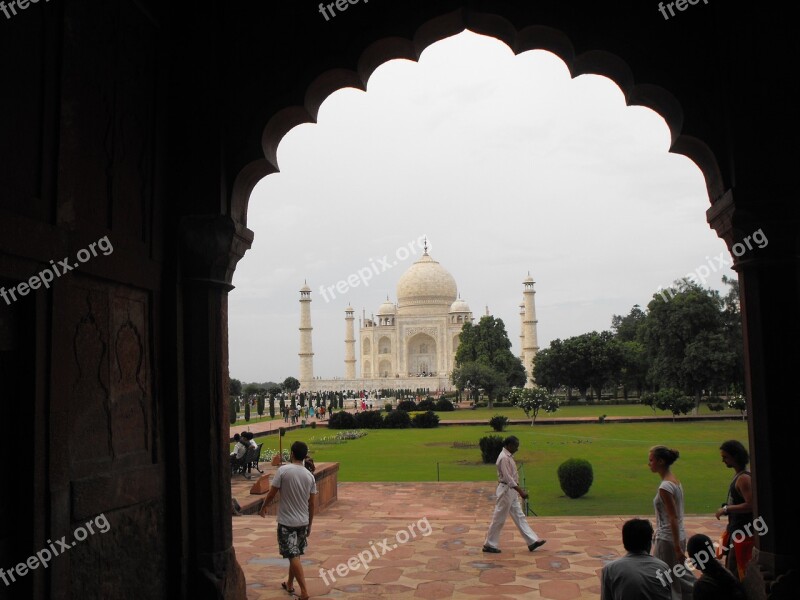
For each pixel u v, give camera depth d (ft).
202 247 16.69
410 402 151.02
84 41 13.46
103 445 13.74
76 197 13.05
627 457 64.28
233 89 17.30
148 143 16.08
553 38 17.60
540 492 46.42
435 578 20.89
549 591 19.39
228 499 17.15
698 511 37.17
